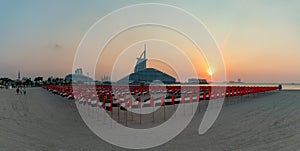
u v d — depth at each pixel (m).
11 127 13.80
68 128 14.03
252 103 27.06
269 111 19.50
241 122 14.67
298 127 12.66
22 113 20.61
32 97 42.69
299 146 9.02
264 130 12.16
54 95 49.03
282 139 10.17
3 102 32.22
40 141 10.60
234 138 10.69
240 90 35.56
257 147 9.12
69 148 9.51
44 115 19.53
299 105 24.00
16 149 9.20
